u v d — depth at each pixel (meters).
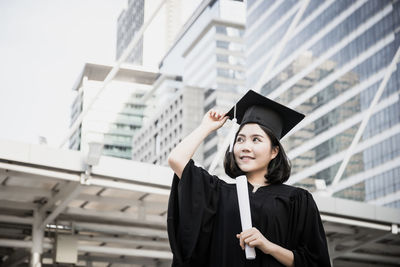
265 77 19.55
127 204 16.77
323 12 95.00
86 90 151.62
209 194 3.25
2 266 20.84
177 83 155.38
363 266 24.25
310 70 96.25
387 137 81.06
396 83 81.25
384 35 83.69
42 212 16.97
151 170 15.07
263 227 3.17
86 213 17.30
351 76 88.06
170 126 129.38
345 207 18.19
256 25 112.50
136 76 159.12
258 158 3.33
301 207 3.28
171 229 3.18
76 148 151.12
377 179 81.44
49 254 19.77
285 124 3.55
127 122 155.25
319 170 90.62
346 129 87.12
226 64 127.19
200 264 3.28
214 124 3.45
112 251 18.88
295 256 3.06
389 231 18.84
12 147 13.84
